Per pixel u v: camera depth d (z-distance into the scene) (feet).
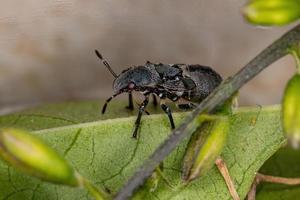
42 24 0.38
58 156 0.26
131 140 0.31
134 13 0.39
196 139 0.27
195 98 0.34
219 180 0.30
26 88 0.41
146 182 0.27
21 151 0.26
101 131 0.31
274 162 0.35
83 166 0.31
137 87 0.34
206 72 0.34
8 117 0.34
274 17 0.26
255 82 0.42
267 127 0.31
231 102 0.27
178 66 0.35
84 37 0.39
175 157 0.30
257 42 0.40
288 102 0.26
